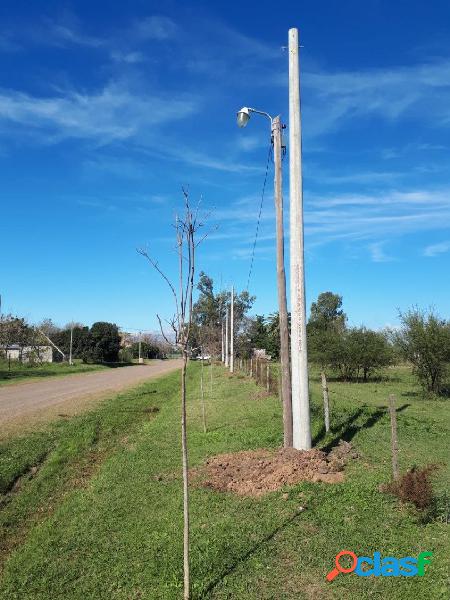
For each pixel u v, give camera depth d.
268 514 7.59
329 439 12.77
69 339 74.69
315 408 17.28
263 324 75.12
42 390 31.06
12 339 53.25
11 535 7.95
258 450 11.70
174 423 17.02
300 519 7.32
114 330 76.81
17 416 19.66
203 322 56.03
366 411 17.64
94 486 9.83
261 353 71.94
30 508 9.12
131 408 22.83
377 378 37.59
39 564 6.50
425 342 25.20
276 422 15.60
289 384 11.55
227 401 22.47
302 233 10.88
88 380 40.38
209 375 43.00
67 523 8.00
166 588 5.60
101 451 13.54
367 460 10.70
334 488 8.53
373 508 7.60
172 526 7.35
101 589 5.77
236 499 8.39
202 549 6.49
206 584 5.64
